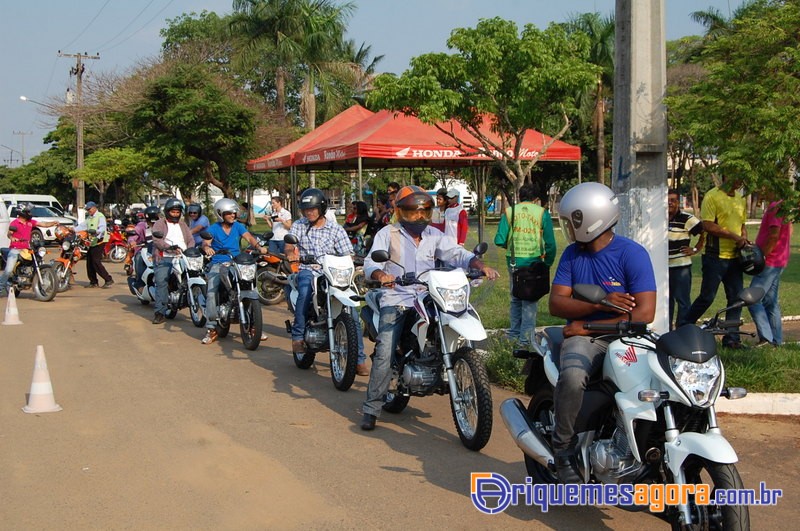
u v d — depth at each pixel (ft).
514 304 28.71
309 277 27.63
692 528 12.57
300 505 16.08
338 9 118.11
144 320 41.09
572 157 60.23
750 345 27.76
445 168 81.30
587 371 14.37
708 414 12.75
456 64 46.42
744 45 22.03
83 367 29.27
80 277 65.00
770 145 20.79
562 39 47.91
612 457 13.71
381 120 61.31
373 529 14.93
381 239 21.65
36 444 19.99
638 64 24.29
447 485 17.25
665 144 24.58
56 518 15.39
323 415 22.91
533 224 28.43
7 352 32.30
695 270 60.23
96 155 120.78
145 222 49.29
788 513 15.58
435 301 19.66
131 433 20.97
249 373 28.37
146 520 15.30
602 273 15.16
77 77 119.96
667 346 12.71
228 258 33.96
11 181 204.85
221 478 17.62
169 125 98.32
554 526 15.12
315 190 28.07
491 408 18.90
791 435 20.21
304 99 117.91
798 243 86.79
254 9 115.55
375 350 21.25
